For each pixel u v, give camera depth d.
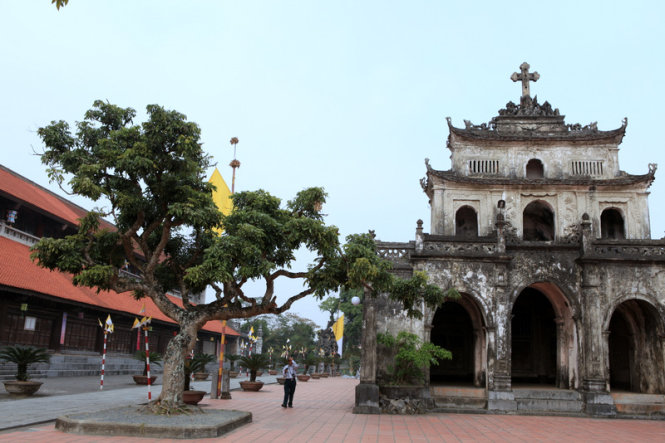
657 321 23.09
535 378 28.83
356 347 70.62
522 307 29.81
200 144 15.48
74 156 14.88
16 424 12.78
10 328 26.64
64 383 24.38
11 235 30.92
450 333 29.78
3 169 35.38
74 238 14.91
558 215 28.75
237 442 12.06
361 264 14.83
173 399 14.47
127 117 16.31
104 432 12.29
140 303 40.25
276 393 27.50
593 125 30.19
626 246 23.23
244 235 14.41
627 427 18.56
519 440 14.55
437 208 28.91
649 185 28.66
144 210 15.40
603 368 22.08
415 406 20.59
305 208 16.78
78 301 29.30
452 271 22.92
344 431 14.87
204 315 15.55
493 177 29.67
